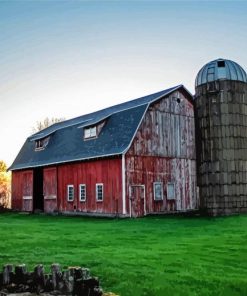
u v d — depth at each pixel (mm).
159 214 30531
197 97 32625
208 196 30891
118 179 29266
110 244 14992
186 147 33125
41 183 40938
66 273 7105
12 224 25172
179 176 32312
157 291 8234
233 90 31141
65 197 34875
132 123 30641
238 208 30250
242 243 15125
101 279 9242
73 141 36344
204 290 8336
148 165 30406
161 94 32250
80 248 13961
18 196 42719
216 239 16328
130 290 8297
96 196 31234
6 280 7699
